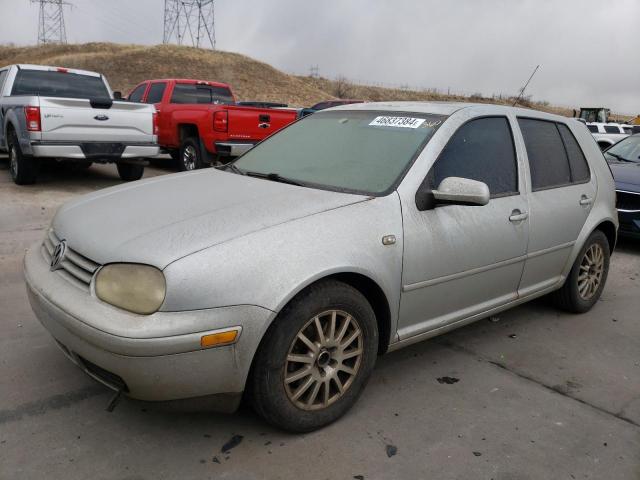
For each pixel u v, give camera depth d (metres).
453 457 2.75
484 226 3.52
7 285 4.67
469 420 3.09
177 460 2.63
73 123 8.41
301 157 3.73
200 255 2.48
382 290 2.97
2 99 9.32
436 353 3.92
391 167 3.31
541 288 4.27
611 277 6.02
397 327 3.21
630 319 4.78
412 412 3.13
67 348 2.70
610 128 23.23
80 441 2.72
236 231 2.64
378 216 3.01
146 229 2.69
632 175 7.16
